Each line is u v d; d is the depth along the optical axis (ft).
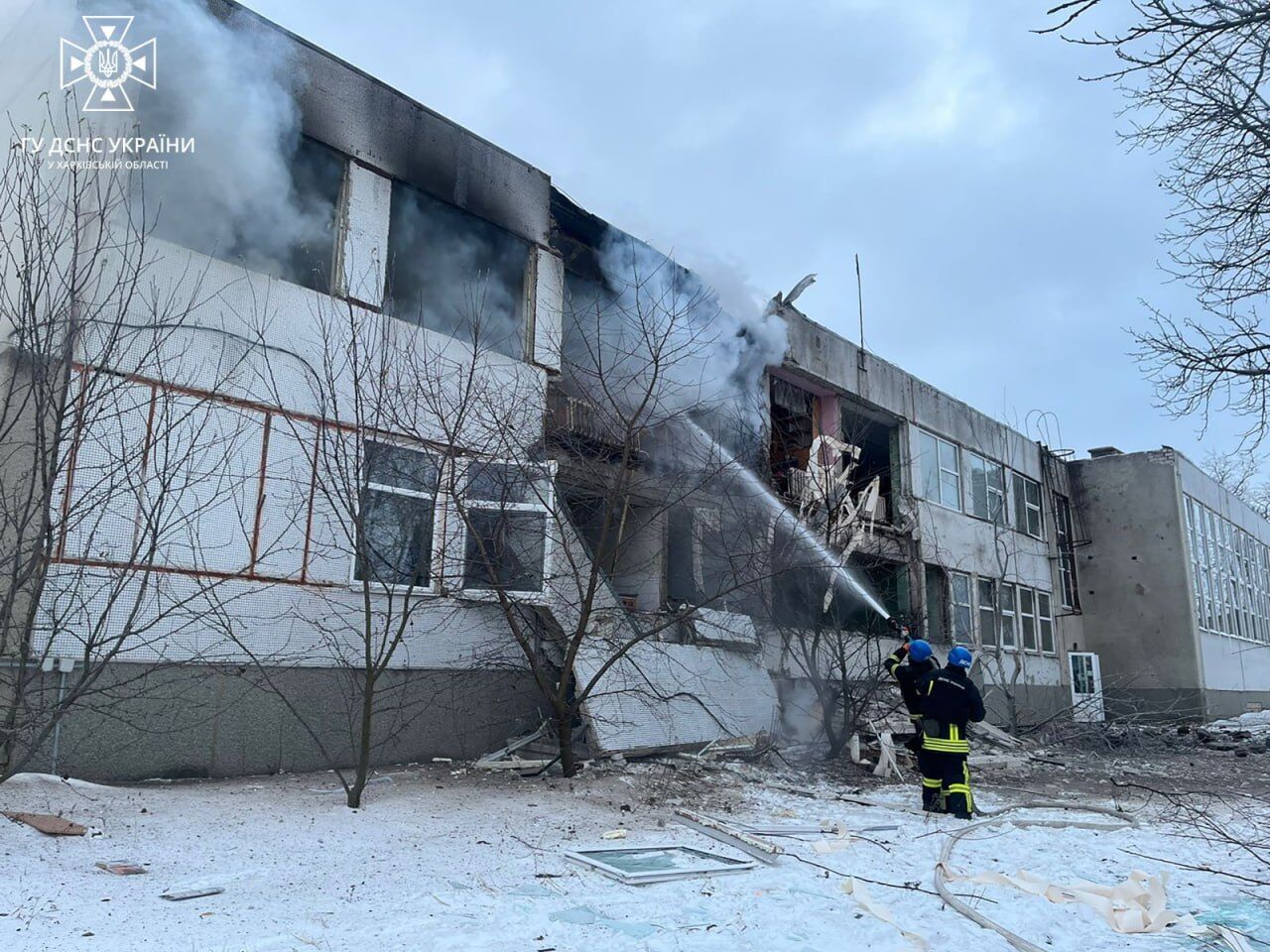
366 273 32.99
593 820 24.34
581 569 34.94
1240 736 63.67
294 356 30.19
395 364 31.53
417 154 35.68
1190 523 90.43
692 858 20.53
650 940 14.47
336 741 29.50
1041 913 17.12
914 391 67.21
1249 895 19.13
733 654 39.58
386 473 31.71
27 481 23.97
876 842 23.38
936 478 68.18
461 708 32.91
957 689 28.76
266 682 27.99
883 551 59.67
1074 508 90.94
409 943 13.80
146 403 25.23
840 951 14.49
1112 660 86.69
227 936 13.62
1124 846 24.08
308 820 22.08
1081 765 46.42
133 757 25.08
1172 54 21.90
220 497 27.76
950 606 65.36
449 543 30.76
